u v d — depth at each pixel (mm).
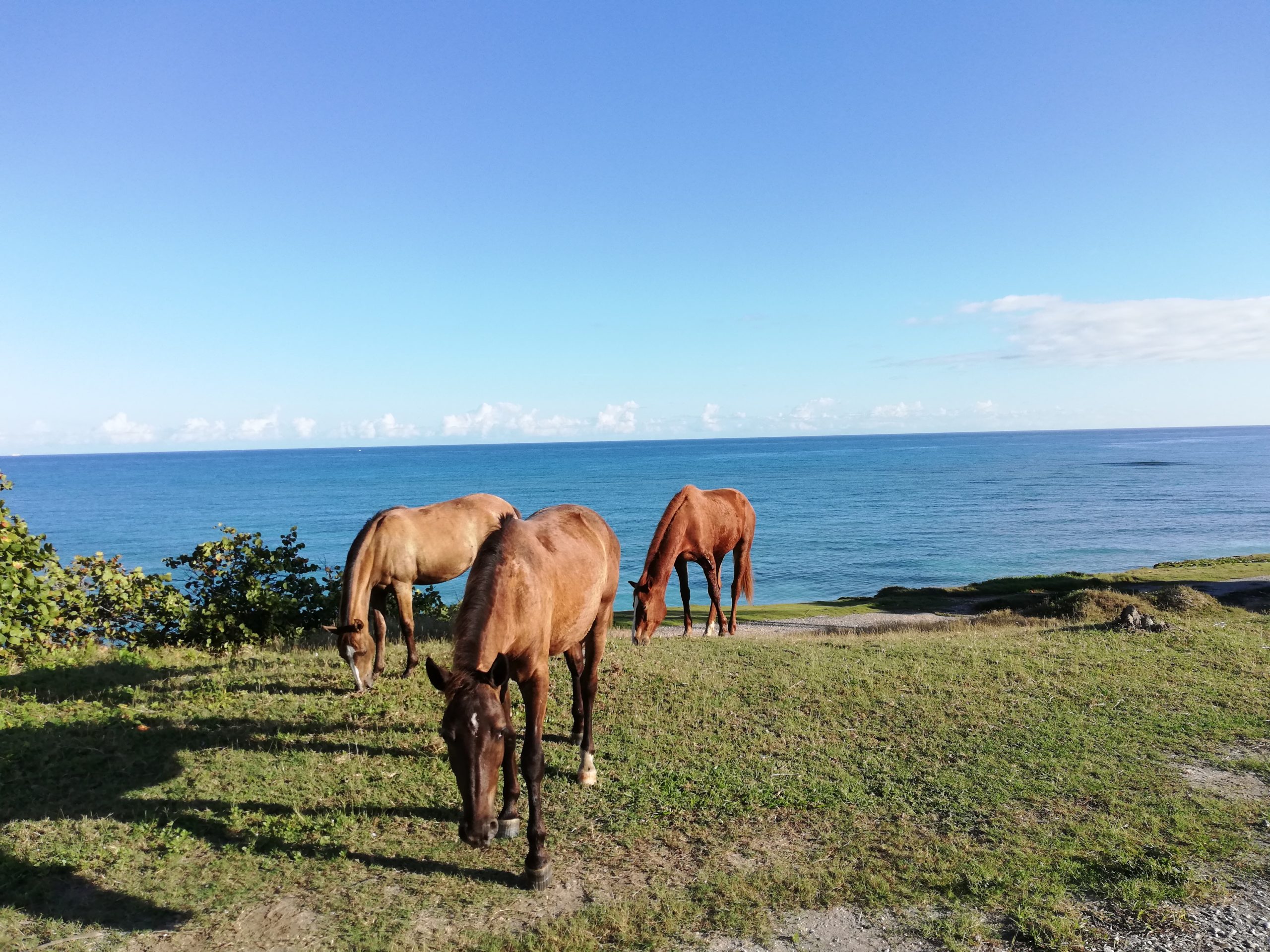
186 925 3863
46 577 9734
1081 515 76562
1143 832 4832
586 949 3717
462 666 3926
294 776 5617
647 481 130250
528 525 5172
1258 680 8375
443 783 5605
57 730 6180
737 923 3918
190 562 11602
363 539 7652
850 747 6449
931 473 148750
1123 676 8531
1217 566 31531
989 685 8180
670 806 5285
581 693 5977
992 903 4047
